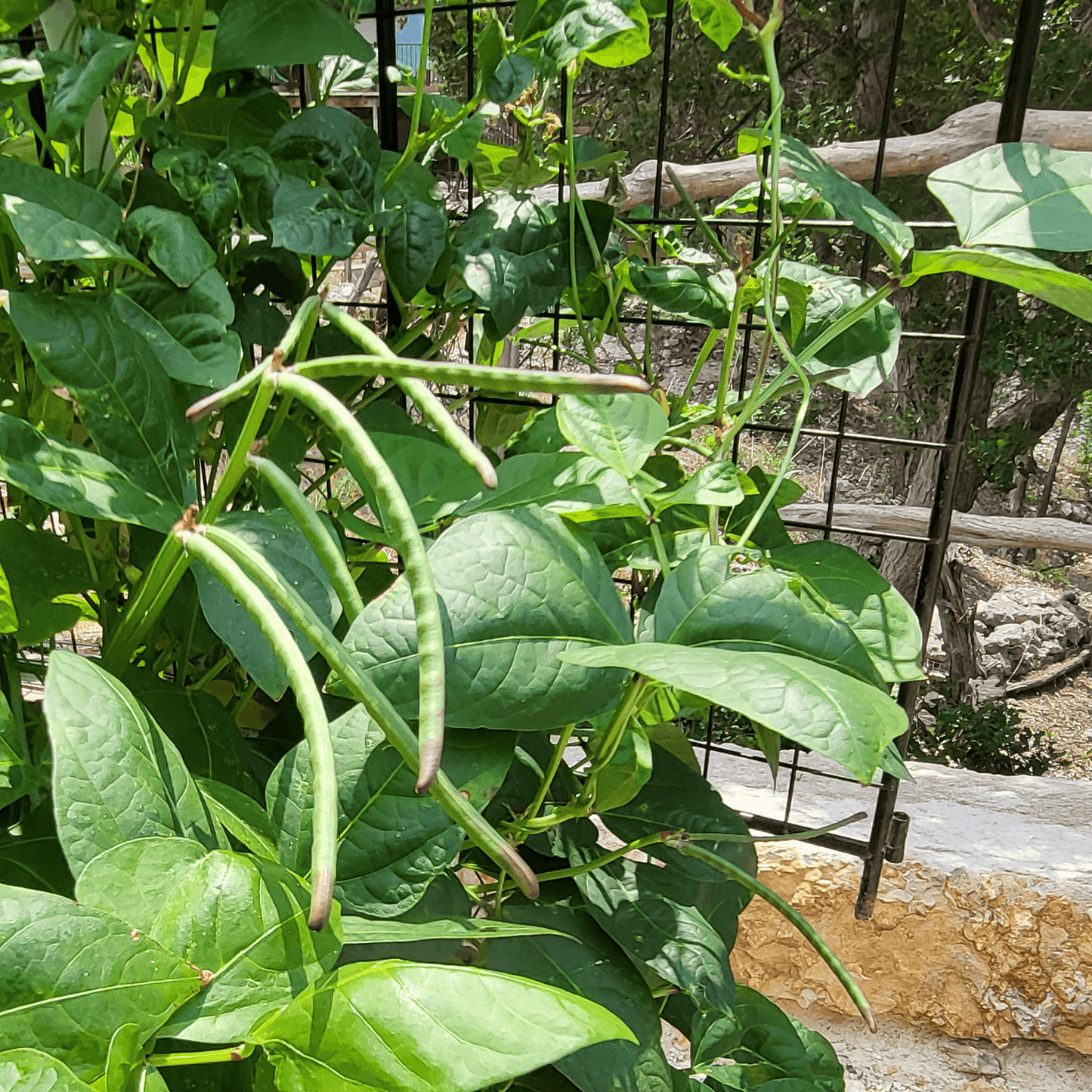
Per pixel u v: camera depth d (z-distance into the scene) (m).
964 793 1.48
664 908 0.59
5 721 0.43
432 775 0.30
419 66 0.65
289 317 0.75
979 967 1.29
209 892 0.32
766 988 1.38
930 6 3.78
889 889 1.29
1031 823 1.39
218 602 0.45
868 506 2.82
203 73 0.75
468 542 0.44
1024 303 3.72
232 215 0.61
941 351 3.81
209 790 0.43
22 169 0.52
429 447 0.57
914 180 3.46
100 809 0.34
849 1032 1.36
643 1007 0.55
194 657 0.72
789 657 0.39
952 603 4.03
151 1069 0.29
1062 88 3.77
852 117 4.11
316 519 0.40
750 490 0.69
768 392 0.67
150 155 0.77
